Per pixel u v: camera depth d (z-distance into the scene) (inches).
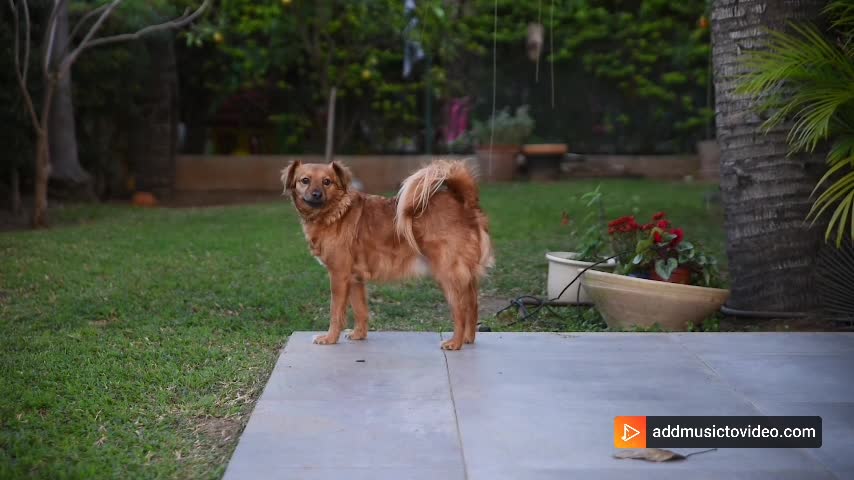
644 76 752.3
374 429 157.2
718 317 258.4
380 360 202.4
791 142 245.3
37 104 478.0
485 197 571.5
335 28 611.8
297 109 712.4
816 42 227.8
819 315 248.4
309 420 161.8
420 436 153.8
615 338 222.5
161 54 599.2
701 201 553.6
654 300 233.9
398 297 287.1
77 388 185.5
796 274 251.6
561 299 268.4
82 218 471.8
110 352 212.8
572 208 515.2
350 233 211.9
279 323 249.9
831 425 159.0
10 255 336.8
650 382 184.5
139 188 610.5
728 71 256.7
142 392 185.5
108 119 582.6
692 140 773.3
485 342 219.5
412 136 735.1
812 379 186.5
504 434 154.6
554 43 735.1
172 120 642.2
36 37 483.2
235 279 302.0
